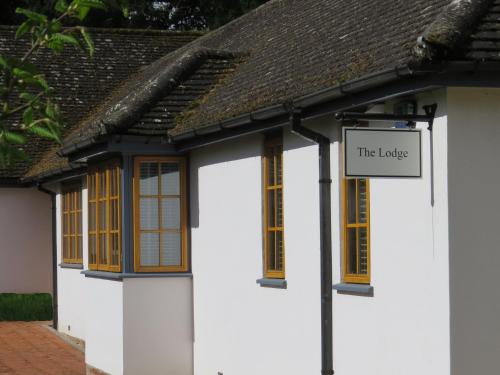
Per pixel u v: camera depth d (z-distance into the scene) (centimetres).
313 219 1134
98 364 1555
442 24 845
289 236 1195
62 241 2148
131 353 1444
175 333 1464
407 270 937
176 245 1473
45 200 2502
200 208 1447
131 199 1451
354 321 1038
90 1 520
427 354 902
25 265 2483
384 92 912
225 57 1563
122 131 1417
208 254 1420
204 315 1431
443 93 874
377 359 991
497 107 883
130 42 2728
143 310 1453
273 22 1694
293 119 1074
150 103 1459
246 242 1307
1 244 2472
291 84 1161
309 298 1142
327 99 1002
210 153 1414
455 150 872
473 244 875
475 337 873
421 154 893
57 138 513
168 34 2777
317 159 1123
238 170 1329
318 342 1120
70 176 1967
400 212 949
